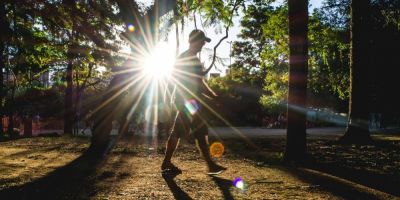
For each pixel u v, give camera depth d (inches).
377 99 1563.7
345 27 1213.7
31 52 489.1
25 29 405.1
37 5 366.9
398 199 208.7
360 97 743.7
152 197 203.8
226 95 1882.4
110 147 530.0
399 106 1622.8
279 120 1724.9
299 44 398.3
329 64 1338.6
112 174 280.7
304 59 399.9
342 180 266.4
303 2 399.9
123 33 428.8
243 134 1047.0
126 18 422.9
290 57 402.3
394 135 1105.4
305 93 399.5
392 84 1418.6
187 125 278.8
